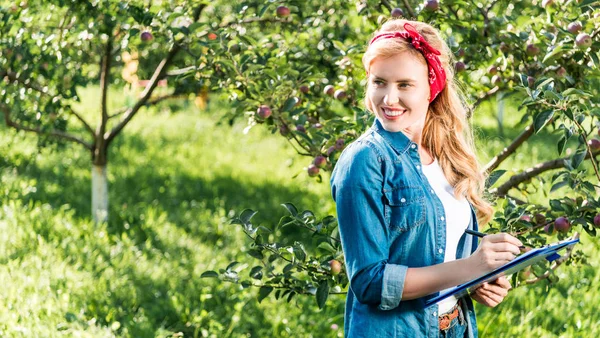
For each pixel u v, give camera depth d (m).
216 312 4.96
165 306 4.95
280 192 8.29
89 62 6.21
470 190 2.24
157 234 6.49
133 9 3.82
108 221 6.71
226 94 3.76
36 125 5.87
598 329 4.30
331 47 4.43
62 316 4.50
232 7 5.02
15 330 4.15
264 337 4.66
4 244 5.61
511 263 1.88
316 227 3.01
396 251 2.03
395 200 2.02
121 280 5.26
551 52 2.90
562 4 3.26
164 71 5.91
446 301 2.16
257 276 3.09
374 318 2.07
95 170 6.50
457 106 2.25
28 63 5.00
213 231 6.81
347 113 3.95
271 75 3.39
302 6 4.43
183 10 3.81
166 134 11.38
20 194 7.23
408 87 2.04
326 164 3.40
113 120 12.05
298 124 3.59
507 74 3.61
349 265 1.98
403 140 2.09
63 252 5.62
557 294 4.96
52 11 4.67
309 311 4.89
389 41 2.03
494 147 9.82
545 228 2.96
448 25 3.54
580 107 2.67
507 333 4.31
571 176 2.91
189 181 8.59
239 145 10.77
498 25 3.58
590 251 5.68
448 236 2.14
